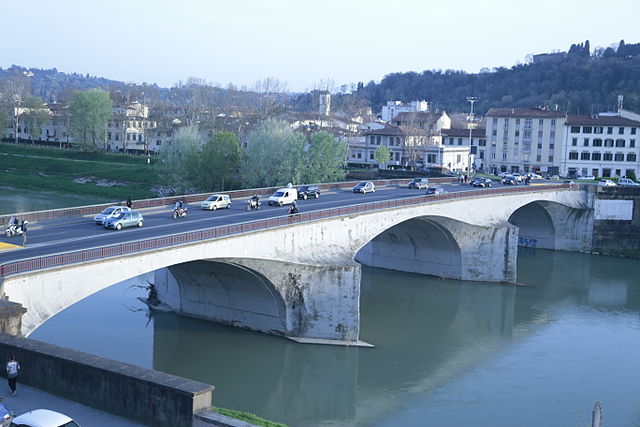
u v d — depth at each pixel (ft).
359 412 179.52
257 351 216.33
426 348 230.48
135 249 170.50
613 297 308.40
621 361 222.28
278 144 428.56
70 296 151.84
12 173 568.41
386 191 368.48
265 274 214.07
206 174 432.66
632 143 536.01
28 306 142.10
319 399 186.80
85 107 631.97
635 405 186.91
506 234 326.44
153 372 101.65
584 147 554.46
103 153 627.87
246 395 188.24
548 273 354.95
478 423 173.58
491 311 280.10
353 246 252.21
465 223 319.47
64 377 106.63
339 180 441.27
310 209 276.21
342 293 227.81
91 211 246.88
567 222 415.64
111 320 238.07
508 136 587.68
